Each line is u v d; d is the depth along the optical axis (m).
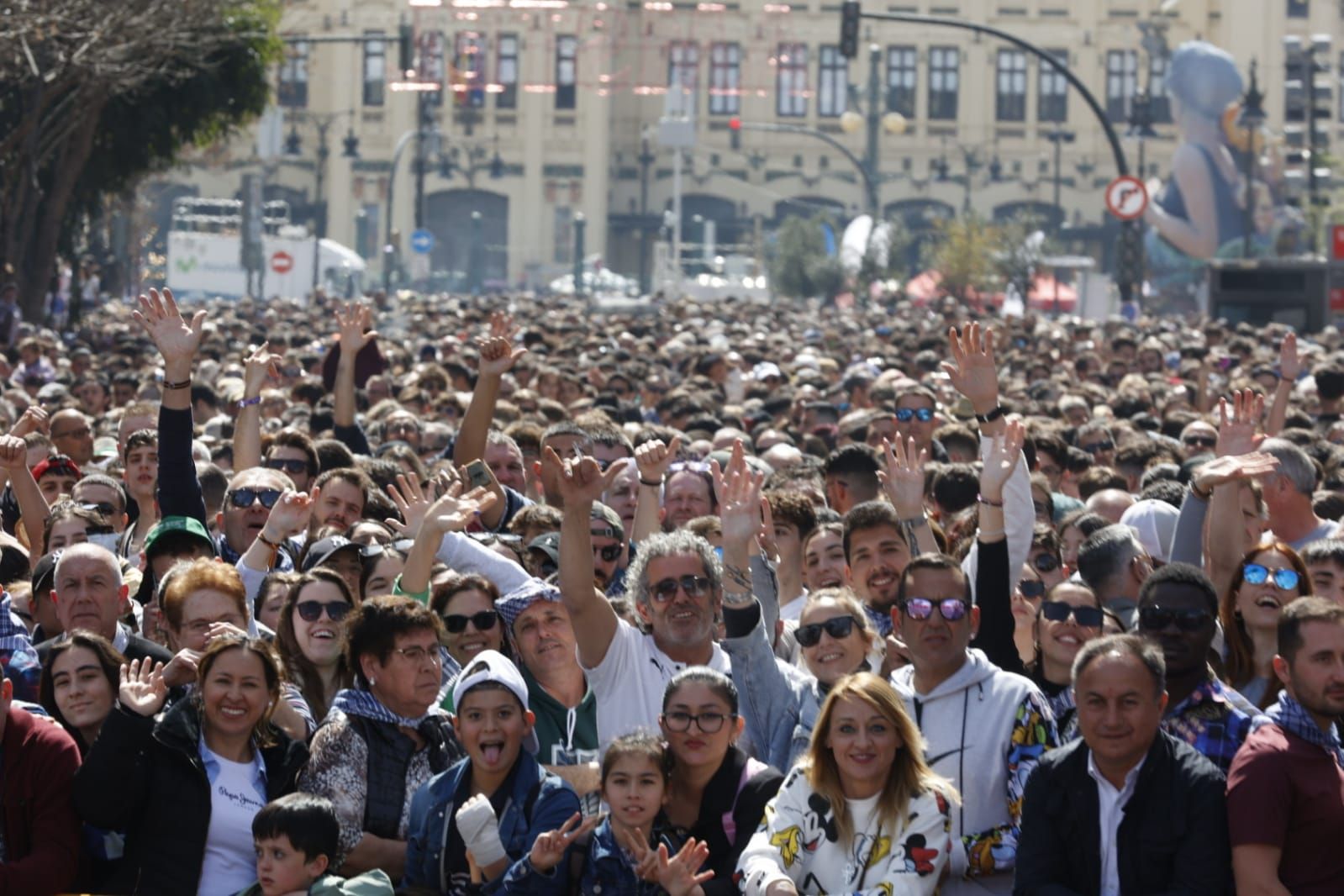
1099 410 57.00
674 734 21.11
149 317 31.50
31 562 32.50
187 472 31.33
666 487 35.22
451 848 21.16
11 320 97.69
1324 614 19.91
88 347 93.69
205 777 21.67
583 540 23.41
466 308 143.25
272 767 22.22
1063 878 20.00
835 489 35.12
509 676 21.45
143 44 97.88
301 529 31.95
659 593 23.48
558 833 20.56
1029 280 188.12
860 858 20.31
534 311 143.62
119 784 21.33
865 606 26.58
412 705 22.41
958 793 21.00
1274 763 19.70
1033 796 20.22
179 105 121.62
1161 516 32.28
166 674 22.11
